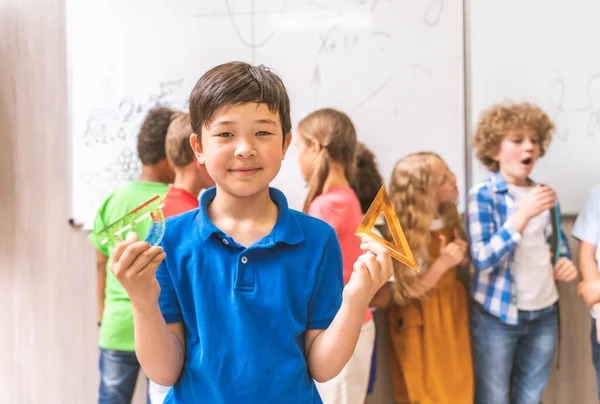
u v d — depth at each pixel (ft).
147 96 5.39
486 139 4.90
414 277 4.82
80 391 5.73
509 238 4.57
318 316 2.42
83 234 5.58
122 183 5.45
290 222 2.40
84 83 5.46
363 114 5.17
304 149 4.86
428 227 4.88
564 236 4.99
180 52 5.34
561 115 5.05
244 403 2.22
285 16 5.22
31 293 5.73
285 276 2.31
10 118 5.65
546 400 5.29
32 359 5.77
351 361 4.31
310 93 5.23
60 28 5.54
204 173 4.59
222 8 5.28
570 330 5.23
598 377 4.88
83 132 5.49
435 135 5.11
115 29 5.40
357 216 4.57
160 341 2.24
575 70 5.01
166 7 5.33
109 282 4.94
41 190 5.64
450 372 4.87
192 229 2.40
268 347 2.25
